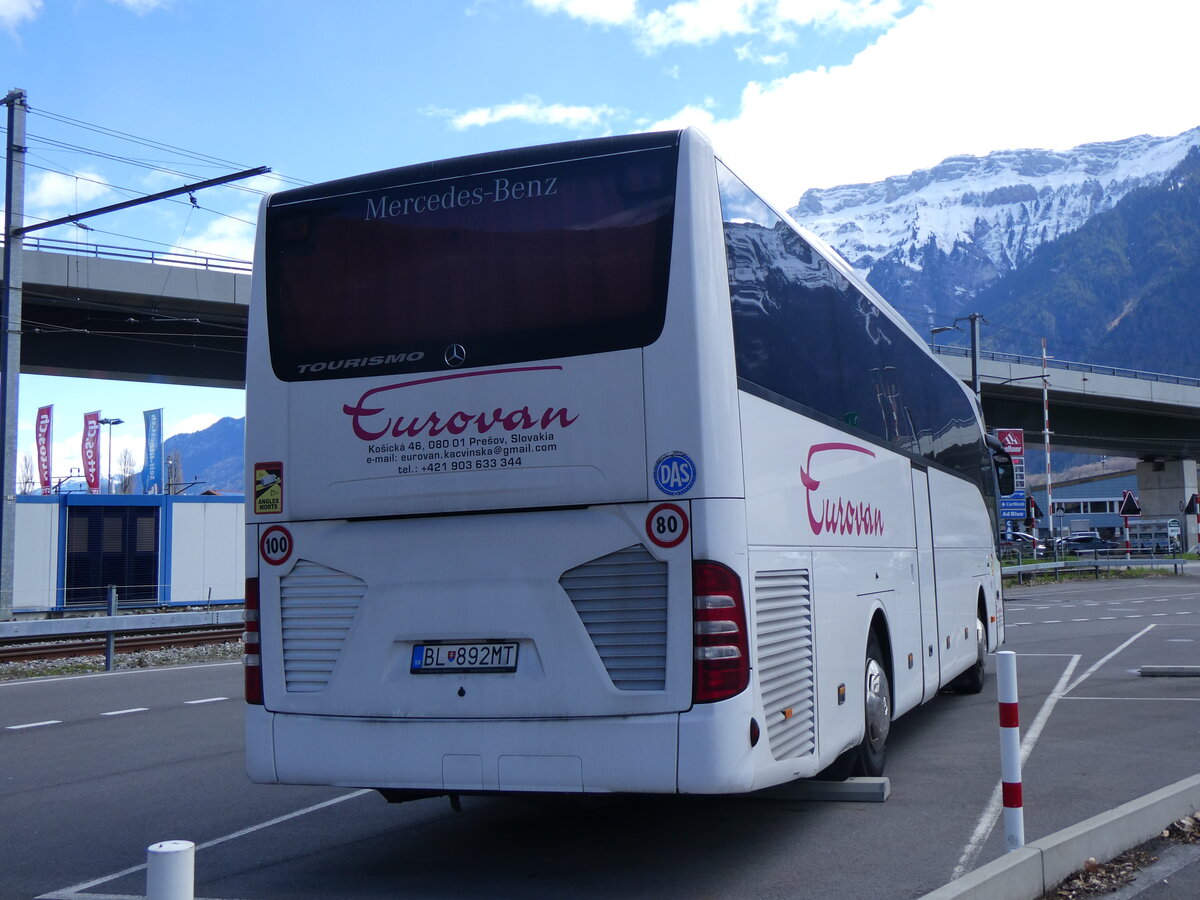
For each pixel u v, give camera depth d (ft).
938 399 37.68
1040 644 67.62
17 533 98.43
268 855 22.25
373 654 19.58
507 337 19.30
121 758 33.40
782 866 20.27
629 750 17.92
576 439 18.63
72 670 58.44
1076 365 195.11
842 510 24.52
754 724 18.12
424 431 19.60
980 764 29.73
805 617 21.24
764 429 19.99
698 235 18.65
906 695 29.01
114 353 119.14
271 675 20.27
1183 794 22.20
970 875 16.21
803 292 23.53
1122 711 38.99
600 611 18.39
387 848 22.57
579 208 19.31
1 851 22.98
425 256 20.16
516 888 19.42
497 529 19.04
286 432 20.63
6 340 71.56
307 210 21.24
